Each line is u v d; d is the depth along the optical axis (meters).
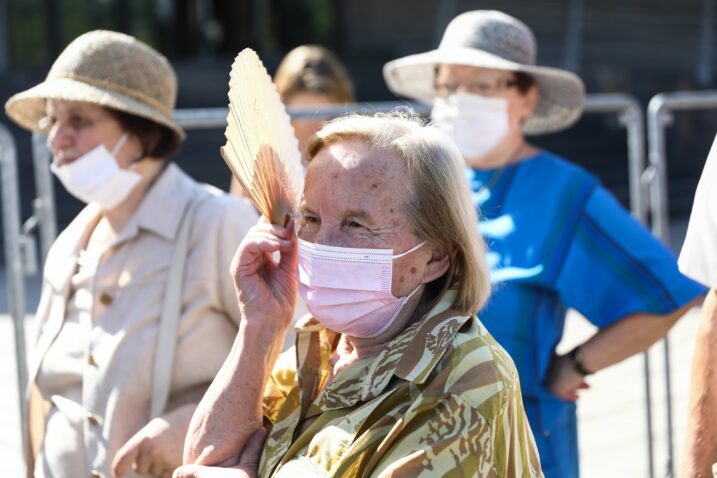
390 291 2.64
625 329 4.03
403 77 5.38
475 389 2.48
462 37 4.39
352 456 2.48
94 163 3.65
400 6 24.22
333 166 2.66
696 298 4.05
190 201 3.74
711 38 23.44
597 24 23.64
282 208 2.86
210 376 3.61
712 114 19.73
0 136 4.98
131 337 3.58
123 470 3.36
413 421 2.46
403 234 2.63
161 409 3.54
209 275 3.61
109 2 23.00
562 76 4.47
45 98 3.83
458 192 2.66
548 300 4.08
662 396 8.05
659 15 23.88
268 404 2.95
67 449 3.61
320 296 2.67
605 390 8.27
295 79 5.84
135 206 3.76
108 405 3.54
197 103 19.31
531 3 23.70
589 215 4.11
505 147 4.35
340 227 2.65
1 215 14.98
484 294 2.69
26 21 21.72
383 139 2.66
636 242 4.08
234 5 25.50
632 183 6.29
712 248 3.03
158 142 3.76
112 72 3.66
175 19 24.28
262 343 2.83
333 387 2.65
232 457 2.79
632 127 6.23
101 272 3.71
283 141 2.86
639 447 7.06
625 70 21.84
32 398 3.81
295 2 24.98
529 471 2.63
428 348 2.56
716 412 3.02
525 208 4.16
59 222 14.98
